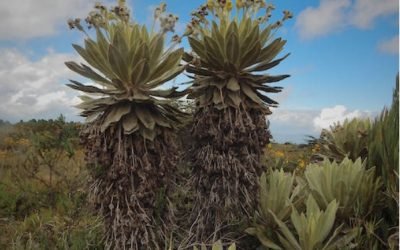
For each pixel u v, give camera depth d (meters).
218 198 3.93
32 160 6.35
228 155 3.89
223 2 4.07
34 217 4.92
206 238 4.01
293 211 3.63
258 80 4.06
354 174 3.90
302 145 7.55
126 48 3.58
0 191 5.72
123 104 3.66
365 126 5.38
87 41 3.64
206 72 4.03
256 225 3.88
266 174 4.58
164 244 3.76
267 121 4.09
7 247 4.27
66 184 5.69
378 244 3.68
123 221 3.55
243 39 4.05
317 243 3.48
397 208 3.76
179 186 4.05
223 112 3.97
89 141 3.66
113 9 3.65
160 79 3.74
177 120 3.93
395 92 4.04
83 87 3.64
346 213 3.83
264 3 4.09
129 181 3.59
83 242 3.95
